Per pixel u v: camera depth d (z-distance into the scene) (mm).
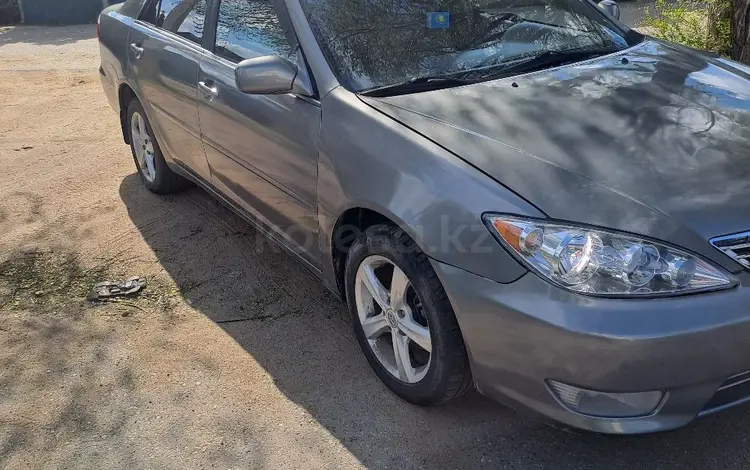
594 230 2127
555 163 2334
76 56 10211
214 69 3580
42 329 3438
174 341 3297
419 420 2715
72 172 5465
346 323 3383
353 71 2922
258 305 3570
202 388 2961
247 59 3164
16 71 9133
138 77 4465
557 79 2918
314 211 3008
